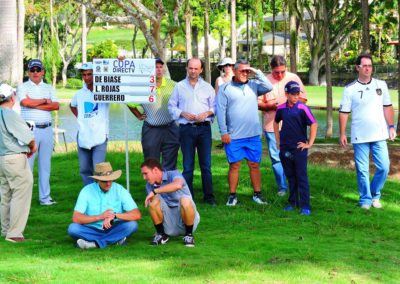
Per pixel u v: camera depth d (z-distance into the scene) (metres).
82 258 8.05
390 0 26.11
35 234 9.45
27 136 8.95
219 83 12.23
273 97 11.54
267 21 83.69
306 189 10.72
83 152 10.86
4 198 9.18
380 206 11.40
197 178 13.20
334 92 54.62
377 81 11.10
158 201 8.63
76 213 8.55
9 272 7.31
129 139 27.95
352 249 8.79
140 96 10.09
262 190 12.17
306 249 8.62
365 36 20.47
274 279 7.23
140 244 8.78
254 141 11.19
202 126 11.05
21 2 22.88
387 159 11.22
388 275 7.62
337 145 17.25
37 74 11.23
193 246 8.63
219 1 61.03
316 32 61.19
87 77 10.67
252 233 9.51
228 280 7.13
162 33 61.75
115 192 8.67
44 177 11.43
